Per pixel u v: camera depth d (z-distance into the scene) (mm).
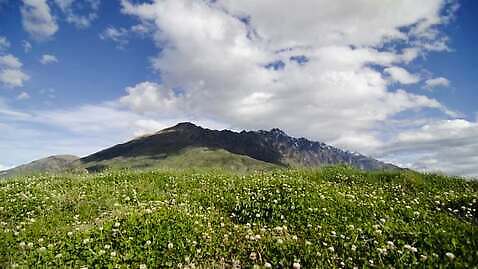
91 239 12508
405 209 14891
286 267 10844
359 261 10742
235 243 12656
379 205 15656
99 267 11164
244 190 18688
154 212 14445
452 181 21875
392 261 10469
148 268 11195
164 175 24938
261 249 11922
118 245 12203
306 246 11648
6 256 12062
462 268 9562
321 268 10438
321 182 21484
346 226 13031
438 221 13398
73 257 11688
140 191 20531
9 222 16094
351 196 16719
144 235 12672
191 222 13773
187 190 20641
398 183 21156
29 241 13242
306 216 14430
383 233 12094
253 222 14727
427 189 20344
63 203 18406
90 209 17609
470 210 15219
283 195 16703
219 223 14641
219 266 11398
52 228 14836
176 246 12164
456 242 10742
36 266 11289
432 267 9844
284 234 13141
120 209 16375
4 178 26250
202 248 12234
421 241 11188
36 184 23031
